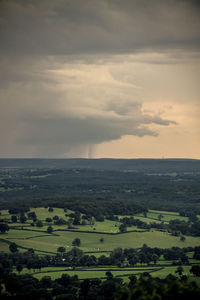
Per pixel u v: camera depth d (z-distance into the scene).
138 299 197.62
